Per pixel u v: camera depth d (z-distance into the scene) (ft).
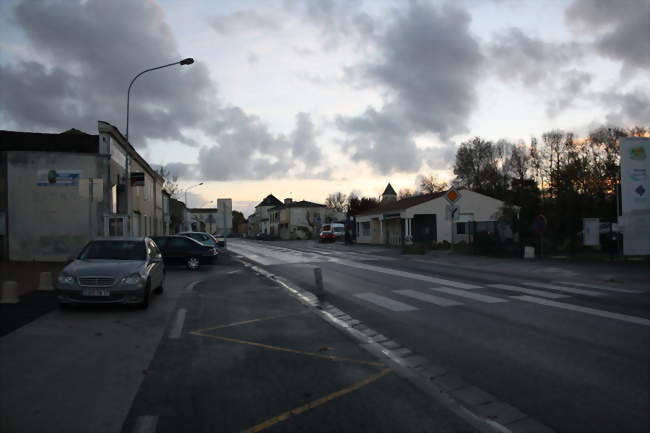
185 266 68.59
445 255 86.84
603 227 86.33
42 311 31.24
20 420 13.65
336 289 44.57
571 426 13.38
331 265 72.84
